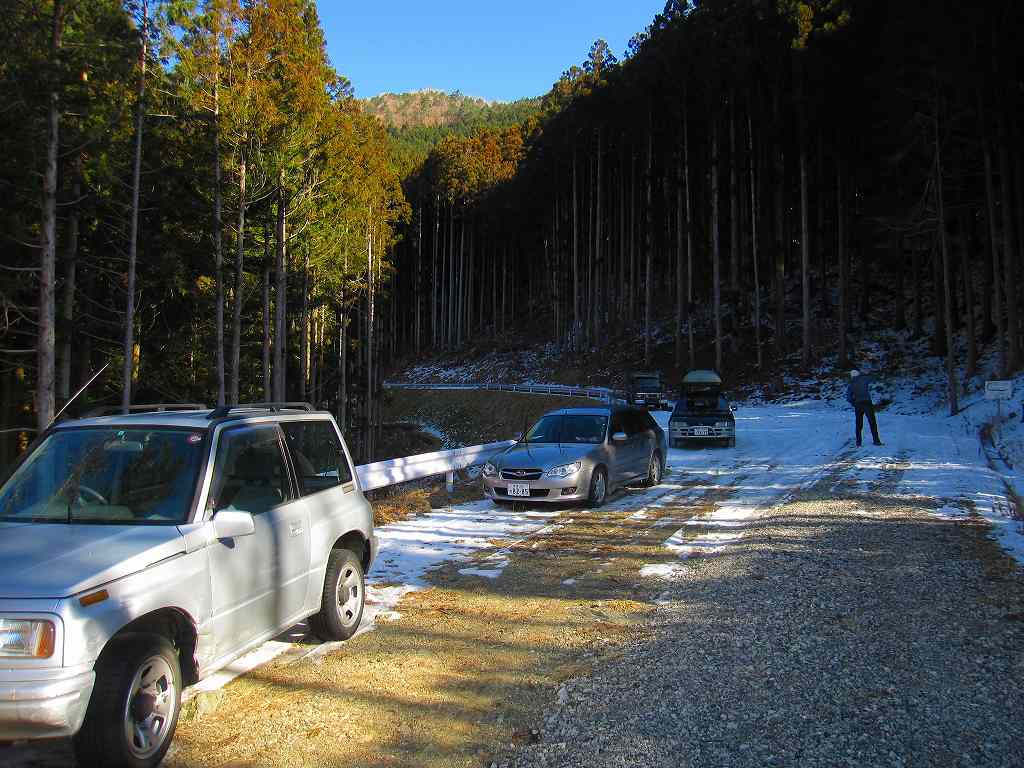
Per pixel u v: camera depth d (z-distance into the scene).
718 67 40.50
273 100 24.84
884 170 37.88
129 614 3.37
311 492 5.16
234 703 4.18
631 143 50.66
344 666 4.76
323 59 27.28
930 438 18.48
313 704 4.16
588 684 4.41
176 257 23.58
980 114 30.05
